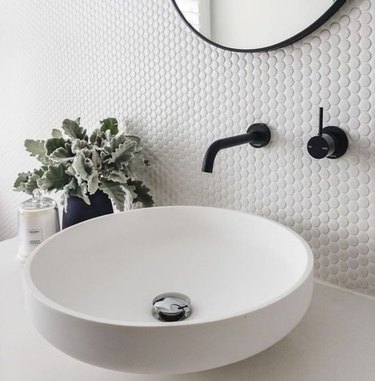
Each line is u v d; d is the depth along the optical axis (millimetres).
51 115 1582
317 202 854
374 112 748
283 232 797
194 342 490
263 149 917
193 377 622
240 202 984
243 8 861
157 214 954
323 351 671
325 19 752
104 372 632
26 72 1663
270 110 887
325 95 801
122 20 1174
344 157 799
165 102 1104
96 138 1142
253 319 512
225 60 943
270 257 818
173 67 1061
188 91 1039
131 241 931
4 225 2041
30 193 1136
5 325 762
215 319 495
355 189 796
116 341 497
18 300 855
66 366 646
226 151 988
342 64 769
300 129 849
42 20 1512
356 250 819
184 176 1101
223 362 513
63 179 1073
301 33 783
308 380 607
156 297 795
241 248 875
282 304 542
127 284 841
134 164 1126
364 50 740
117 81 1239
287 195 896
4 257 1087
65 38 1416
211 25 923
